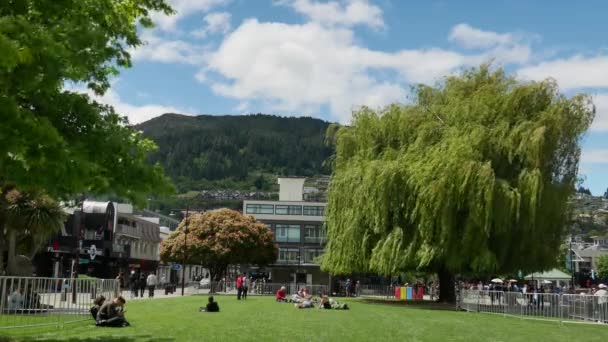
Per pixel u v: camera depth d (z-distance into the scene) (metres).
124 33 13.37
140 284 46.94
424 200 33.00
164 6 14.30
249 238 69.44
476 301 31.67
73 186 10.53
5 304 16.11
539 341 16.70
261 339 15.54
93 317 19.58
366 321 22.84
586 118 33.88
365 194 36.06
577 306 25.30
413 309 33.06
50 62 9.83
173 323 20.22
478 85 37.66
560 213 33.97
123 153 12.07
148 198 13.16
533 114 34.06
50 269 60.56
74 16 11.34
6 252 31.84
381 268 35.25
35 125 8.97
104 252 69.19
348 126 41.78
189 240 68.38
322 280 87.69
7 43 7.66
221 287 60.38
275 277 88.31
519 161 33.34
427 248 33.25
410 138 37.34
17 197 27.70
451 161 32.41
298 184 95.81
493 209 31.78
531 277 61.06
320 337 16.33
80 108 11.61
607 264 111.69
